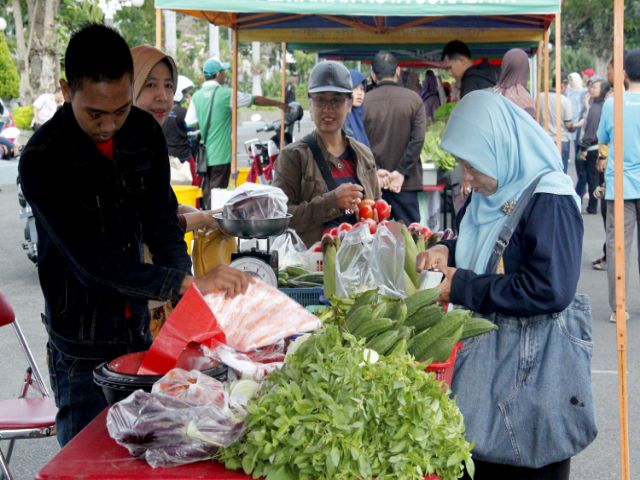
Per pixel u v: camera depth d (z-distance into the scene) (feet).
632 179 25.45
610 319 26.00
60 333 10.34
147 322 10.73
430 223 30.40
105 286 9.43
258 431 7.09
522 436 9.89
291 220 16.34
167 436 7.23
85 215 9.75
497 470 10.37
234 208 12.36
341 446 6.98
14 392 20.16
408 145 26.35
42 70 74.54
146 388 8.22
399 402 7.23
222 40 145.89
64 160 9.64
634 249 34.12
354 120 26.43
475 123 10.08
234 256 13.21
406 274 11.75
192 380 7.89
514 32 33.01
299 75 134.92
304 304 13.23
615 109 12.49
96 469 7.22
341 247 11.74
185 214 13.29
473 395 9.89
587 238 40.19
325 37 31.14
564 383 9.87
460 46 30.96
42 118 65.46
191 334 8.69
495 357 10.03
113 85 9.28
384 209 15.60
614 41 12.50
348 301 9.89
